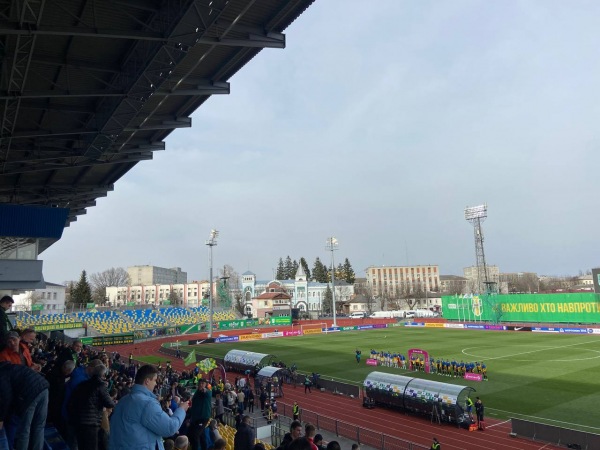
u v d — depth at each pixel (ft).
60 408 34.01
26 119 105.29
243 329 372.17
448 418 104.06
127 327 345.10
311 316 526.16
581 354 191.83
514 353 198.70
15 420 25.43
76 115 107.55
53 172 150.61
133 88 84.94
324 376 162.40
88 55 82.99
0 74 78.07
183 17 64.69
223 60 90.79
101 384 28.66
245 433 41.42
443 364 159.02
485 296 373.61
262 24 78.33
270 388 120.98
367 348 231.71
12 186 160.66
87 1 66.95
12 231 120.88
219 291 509.76
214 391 115.44
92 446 27.32
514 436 94.48
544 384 136.46
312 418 109.40
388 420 109.50
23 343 35.32
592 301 314.76
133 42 78.95
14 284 124.77
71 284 581.53
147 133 126.41
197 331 349.41
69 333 299.38
